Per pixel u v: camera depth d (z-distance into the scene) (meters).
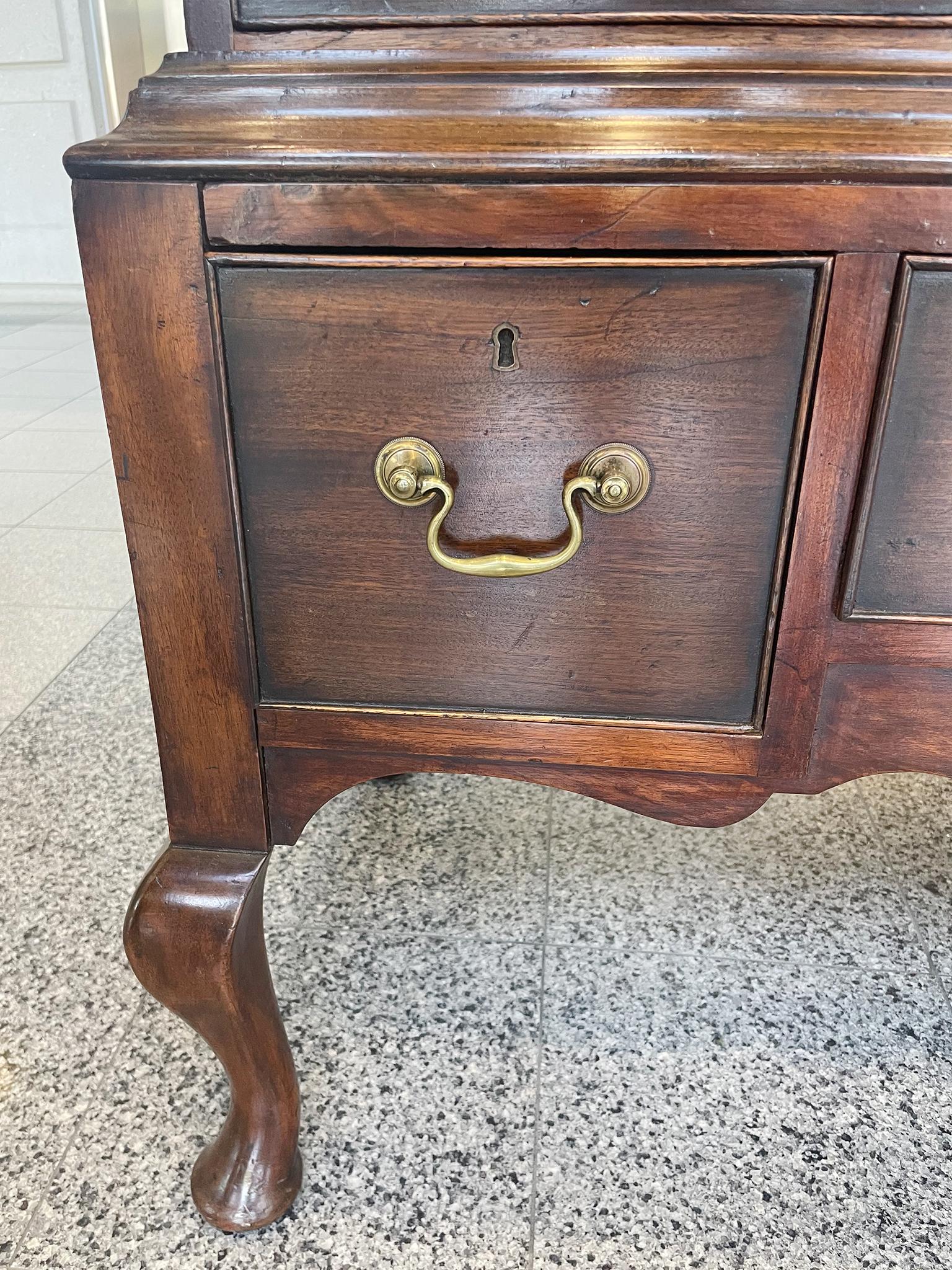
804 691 0.54
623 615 0.53
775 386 0.47
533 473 0.49
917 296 0.44
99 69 3.06
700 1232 0.70
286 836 0.62
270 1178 0.70
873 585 0.51
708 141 0.43
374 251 0.46
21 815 1.15
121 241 0.47
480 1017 0.88
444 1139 0.77
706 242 0.44
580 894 1.03
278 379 0.49
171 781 0.60
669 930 0.98
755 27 0.46
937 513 0.49
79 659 1.52
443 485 0.49
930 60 0.45
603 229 0.44
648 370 0.47
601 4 0.46
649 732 0.55
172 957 0.61
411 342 0.47
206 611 0.54
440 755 0.57
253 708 0.57
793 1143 0.76
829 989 0.91
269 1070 0.68
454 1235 0.70
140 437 0.51
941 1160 0.75
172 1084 0.81
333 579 0.53
